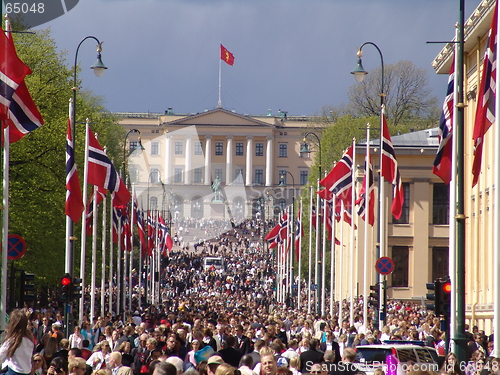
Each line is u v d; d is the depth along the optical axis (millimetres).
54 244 185125
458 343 86250
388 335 116938
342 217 176500
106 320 121812
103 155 141625
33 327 110500
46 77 192375
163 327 97125
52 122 179750
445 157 102875
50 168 180375
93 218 161500
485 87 85438
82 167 186625
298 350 87438
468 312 183375
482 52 172625
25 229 170500
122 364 72500
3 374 51188
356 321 167125
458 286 87375
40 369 62031
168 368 43281
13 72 81750
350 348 69375
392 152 142875
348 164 161875
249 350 98875
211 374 54219
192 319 142000
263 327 114625
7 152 95312
